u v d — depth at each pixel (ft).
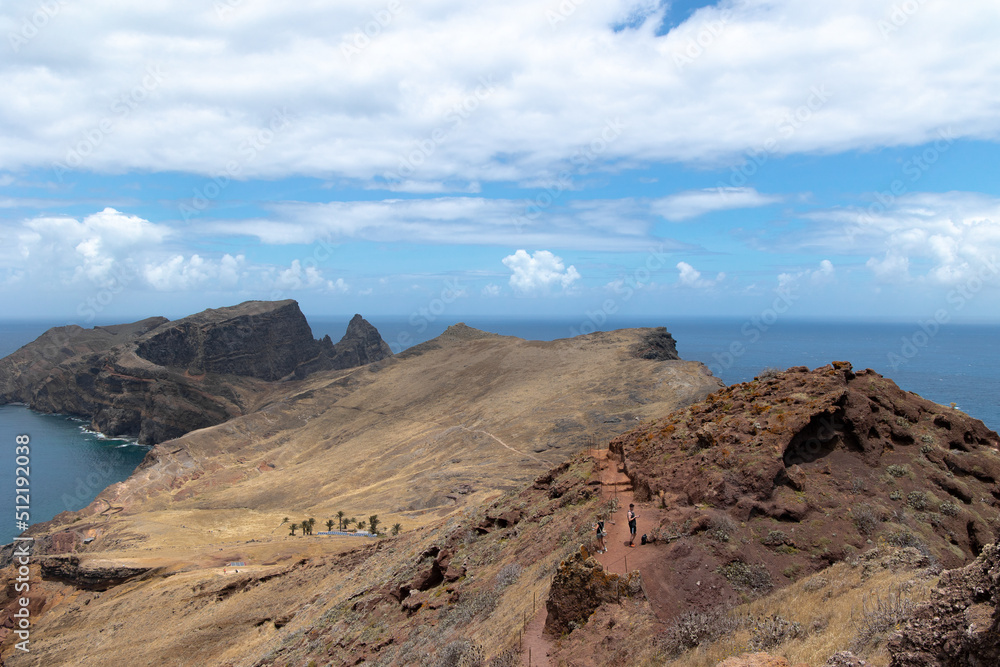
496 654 53.57
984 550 28.66
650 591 52.42
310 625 111.45
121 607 208.44
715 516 58.70
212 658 143.54
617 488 79.77
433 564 93.61
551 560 70.18
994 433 71.20
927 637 28.14
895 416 71.05
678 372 570.05
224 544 322.55
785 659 34.83
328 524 359.66
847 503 59.98
